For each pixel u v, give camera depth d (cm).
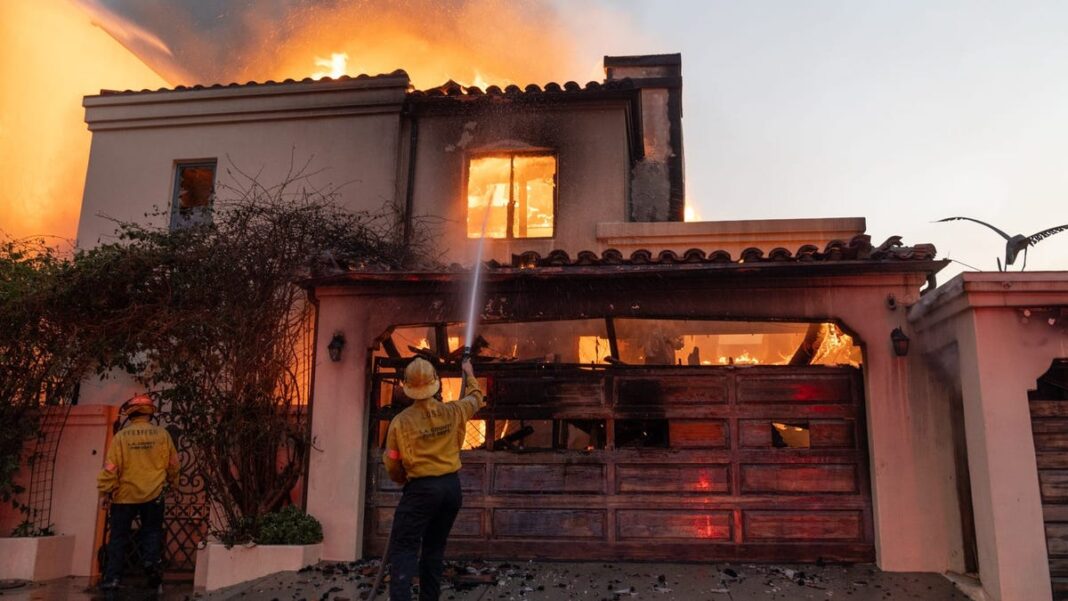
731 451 731
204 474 768
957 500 677
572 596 600
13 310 816
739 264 695
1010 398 597
